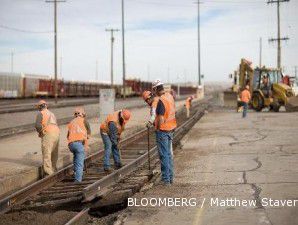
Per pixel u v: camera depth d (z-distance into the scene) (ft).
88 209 35.19
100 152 63.16
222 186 38.17
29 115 137.39
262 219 28.09
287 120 104.68
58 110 163.43
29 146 70.54
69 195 40.45
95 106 191.83
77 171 45.80
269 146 62.18
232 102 176.24
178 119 130.52
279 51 220.02
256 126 92.73
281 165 46.96
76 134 45.88
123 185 42.52
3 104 200.75
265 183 38.45
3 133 89.10
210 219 28.63
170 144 40.81
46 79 309.01
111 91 111.04
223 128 92.73
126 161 57.06
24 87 280.10
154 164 55.67
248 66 150.20
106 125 50.78
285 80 153.28
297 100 137.18
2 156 60.29
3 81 259.39
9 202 37.27
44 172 50.80
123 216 30.58
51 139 49.03
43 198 40.68
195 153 60.23
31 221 33.27
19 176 46.03
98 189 38.73
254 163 49.14
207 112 151.84
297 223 27.07
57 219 33.65
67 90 321.52
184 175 44.55
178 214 30.25
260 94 145.18
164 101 39.81
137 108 186.39
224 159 53.26
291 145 62.08
